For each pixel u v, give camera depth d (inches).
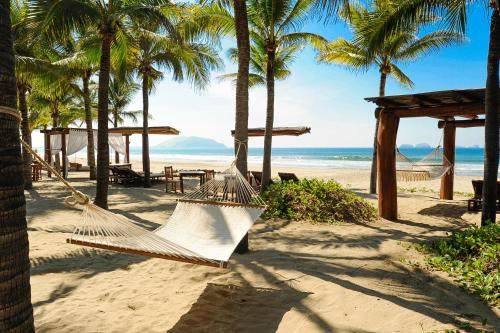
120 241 133.2
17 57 403.9
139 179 592.7
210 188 243.9
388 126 317.1
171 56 557.6
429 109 301.0
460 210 351.3
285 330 124.6
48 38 320.5
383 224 298.8
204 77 563.2
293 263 195.5
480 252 187.5
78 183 593.9
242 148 229.6
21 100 510.3
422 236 254.8
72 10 300.0
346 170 1246.9
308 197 335.0
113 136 783.7
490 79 232.8
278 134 609.0
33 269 185.8
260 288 161.9
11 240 71.1
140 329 126.6
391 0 325.7
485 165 240.5
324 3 235.6
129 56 460.1
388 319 128.9
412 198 455.2
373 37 293.6
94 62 460.4
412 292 152.6
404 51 502.3
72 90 703.1
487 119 236.1
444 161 434.6
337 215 313.1
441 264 182.5
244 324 129.6
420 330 119.7
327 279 170.6
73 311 139.9
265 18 435.8
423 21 306.8
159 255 125.5
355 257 204.5
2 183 69.8
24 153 506.6
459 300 142.7
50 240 238.4
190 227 183.0
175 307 143.8
